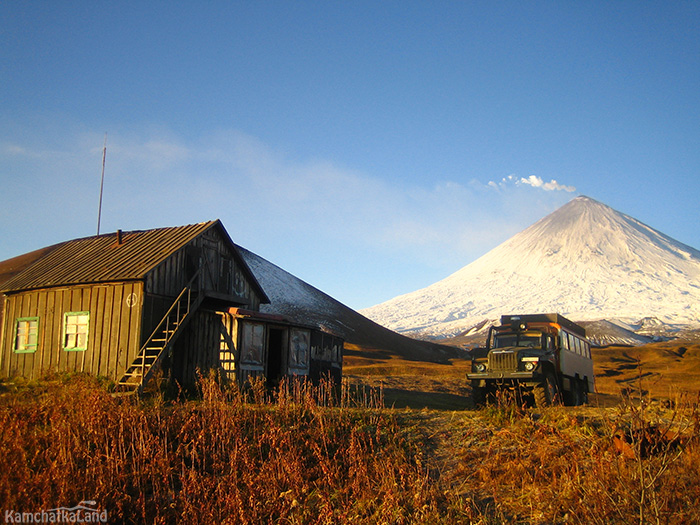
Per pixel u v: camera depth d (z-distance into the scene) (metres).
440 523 7.50
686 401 10.46
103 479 8.32
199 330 19.84
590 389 24.31
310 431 10.91
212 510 7.88
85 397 12.09
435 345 91.31
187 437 10.33
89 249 23.11
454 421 12.42
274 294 83.44
